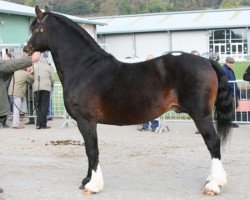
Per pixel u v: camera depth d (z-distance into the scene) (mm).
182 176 7129
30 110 13789
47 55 14898
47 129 12789
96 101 6188
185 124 13367
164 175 7215
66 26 6484
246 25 54094
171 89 5945
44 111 12781
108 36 57438
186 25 55156
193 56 5992
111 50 57562
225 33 55156
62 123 14008
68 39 6438
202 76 5832
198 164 7926
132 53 56906
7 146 10117
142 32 56094
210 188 5996
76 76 6312
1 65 6281
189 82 5844
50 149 9664
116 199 5977
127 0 102375
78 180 7027
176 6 106625
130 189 6445
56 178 7164
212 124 5914
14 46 14500
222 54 54875
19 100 12734
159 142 10273
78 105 6266
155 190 6363
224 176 6047
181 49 55719
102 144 10133
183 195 6078
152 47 56312
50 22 6523
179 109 6094
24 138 11203
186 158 8430
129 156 8742
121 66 6219
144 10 101625
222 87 6082
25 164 8211
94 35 44500
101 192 6316
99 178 6297
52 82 12906
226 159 8234
